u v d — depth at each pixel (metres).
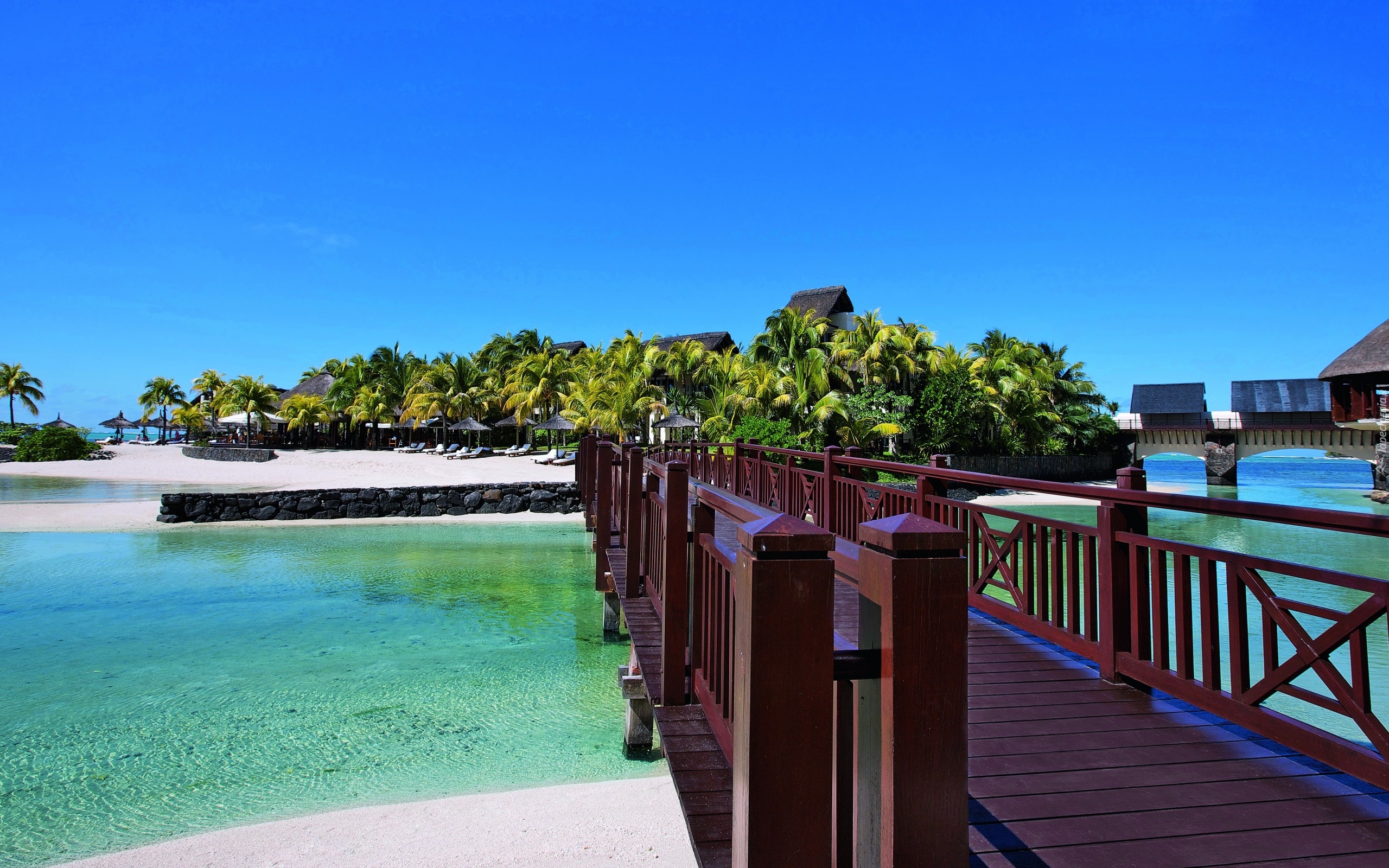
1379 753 2.71
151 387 82.50
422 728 6.75
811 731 1.64
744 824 1.65
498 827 4.80
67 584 13.04
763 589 1.63
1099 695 3.88
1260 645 9.73
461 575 13.98
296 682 8.00
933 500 6.27
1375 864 2.35
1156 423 53.16
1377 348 32.59
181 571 14.23
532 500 23.12
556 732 6.64
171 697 7.56
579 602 11.84
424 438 59.59
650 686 3.90
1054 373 51.03
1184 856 2.39
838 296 47.25
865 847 1.67
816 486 9.19
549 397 44.12
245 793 5.46
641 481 6.05
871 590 1.67
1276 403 50.34
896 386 40.00
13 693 7.65
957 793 1.54
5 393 71.06
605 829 4.77
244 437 64.19
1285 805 2.73
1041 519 4.89
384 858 4.42
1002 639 5.01
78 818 5.10
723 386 36.16
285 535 18.81
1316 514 2.79
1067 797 2.77
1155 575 3.84
